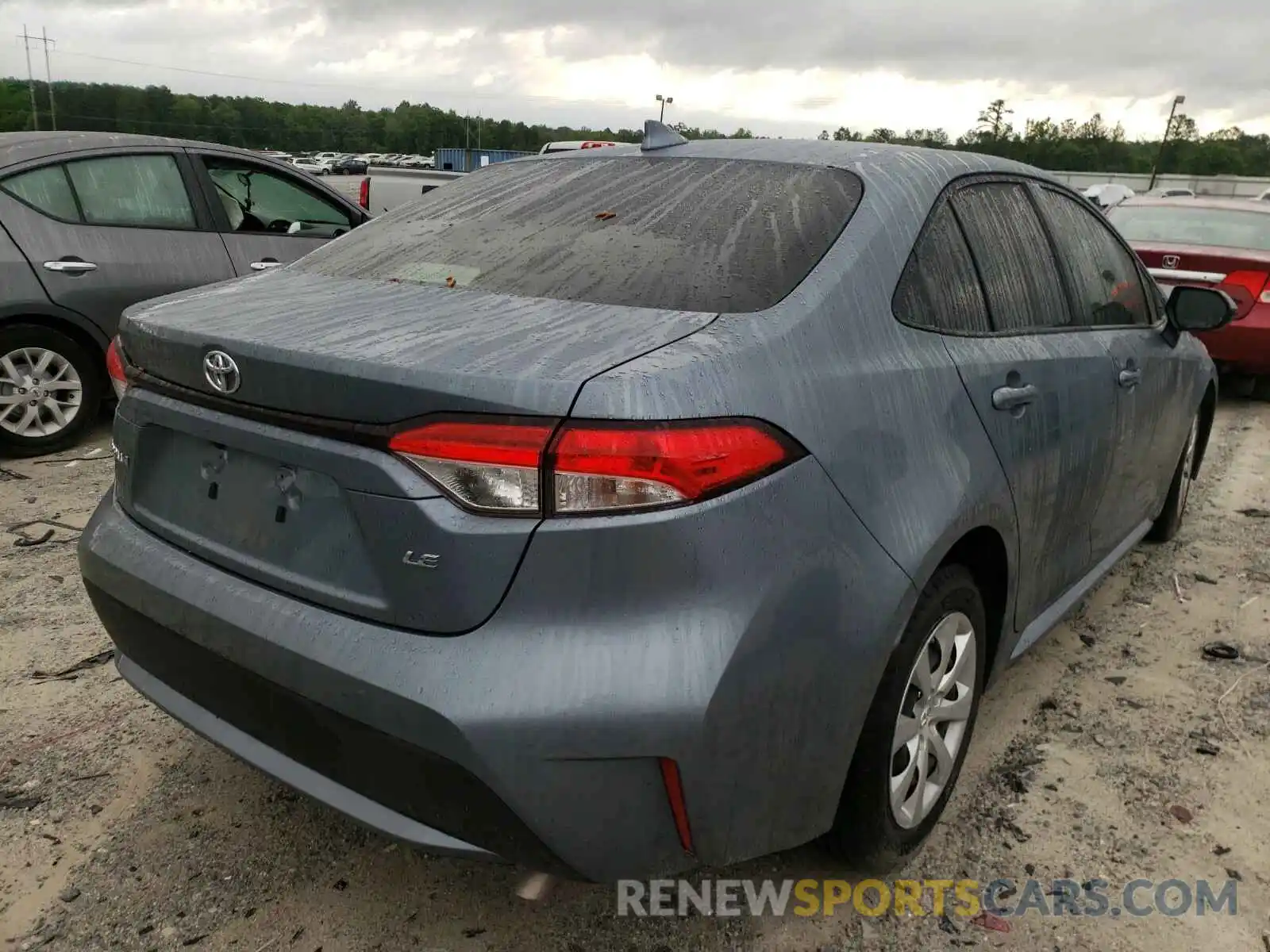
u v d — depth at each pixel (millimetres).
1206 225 8094
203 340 1968
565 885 2355
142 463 2229
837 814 2160
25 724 2898
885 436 2027
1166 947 2207
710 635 1686
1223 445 6449
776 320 1949
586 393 1642
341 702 1762
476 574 1665
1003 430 2420
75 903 2242
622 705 1641
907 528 2027
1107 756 2922
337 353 1787
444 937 2189
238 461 1992
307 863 2393
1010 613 2652
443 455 1665
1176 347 3807
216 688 2016
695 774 1704
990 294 2572
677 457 1652
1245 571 4305
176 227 5641
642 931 2225
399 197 13000
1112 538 3539
